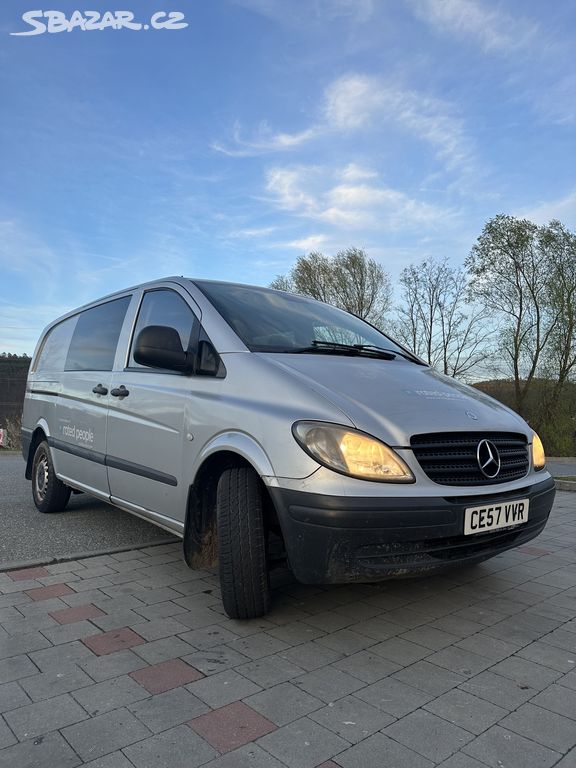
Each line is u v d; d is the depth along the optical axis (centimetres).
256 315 373
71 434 490
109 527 513
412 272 3300
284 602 336
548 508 332
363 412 275
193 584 364
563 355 2666
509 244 2836
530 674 255
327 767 189
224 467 320
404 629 302
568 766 192
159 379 370
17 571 385
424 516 258
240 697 231
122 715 217
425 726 213
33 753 195
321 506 253
